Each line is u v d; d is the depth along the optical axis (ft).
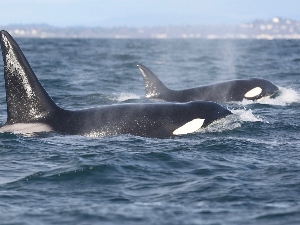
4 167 108.06
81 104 208.74
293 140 137.49
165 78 336.70
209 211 79.71
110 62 485.56
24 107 137.59
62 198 87.92
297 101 218.59
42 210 80.48
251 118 167.63
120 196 89.20
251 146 129.49
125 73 365.20
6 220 75.20
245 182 96.94
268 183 95.96
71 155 118.73
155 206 82.64
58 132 137.08
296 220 74.59
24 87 136.36
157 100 211.61
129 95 234.99
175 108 148.56
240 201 85.46
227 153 122.31
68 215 77.46
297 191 90.89
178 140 136.98
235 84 227.61
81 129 139.13
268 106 204.85
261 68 414.00
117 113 144.15
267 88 230.68
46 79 296.92
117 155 117.29
